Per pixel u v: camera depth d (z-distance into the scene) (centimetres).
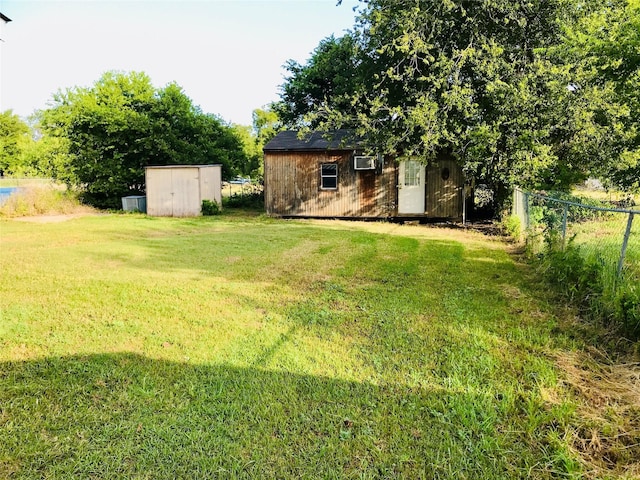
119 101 1828
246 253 820
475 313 466
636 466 226
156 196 1589
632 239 528
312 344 383
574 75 952
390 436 253
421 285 586
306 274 649
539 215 769
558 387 306
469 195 1455
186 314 462
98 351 366
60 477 216
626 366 342
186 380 317
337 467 227
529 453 238
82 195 1794
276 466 227
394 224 1352
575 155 1087
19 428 256
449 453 237
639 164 852
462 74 1173
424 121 1073
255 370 333
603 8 909
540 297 529
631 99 829
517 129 1054
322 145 1495
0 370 329
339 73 2003
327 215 1508
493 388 305
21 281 589
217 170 1739
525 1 1080
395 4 1189
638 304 385
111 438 248
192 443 244
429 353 363
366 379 319
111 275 632
